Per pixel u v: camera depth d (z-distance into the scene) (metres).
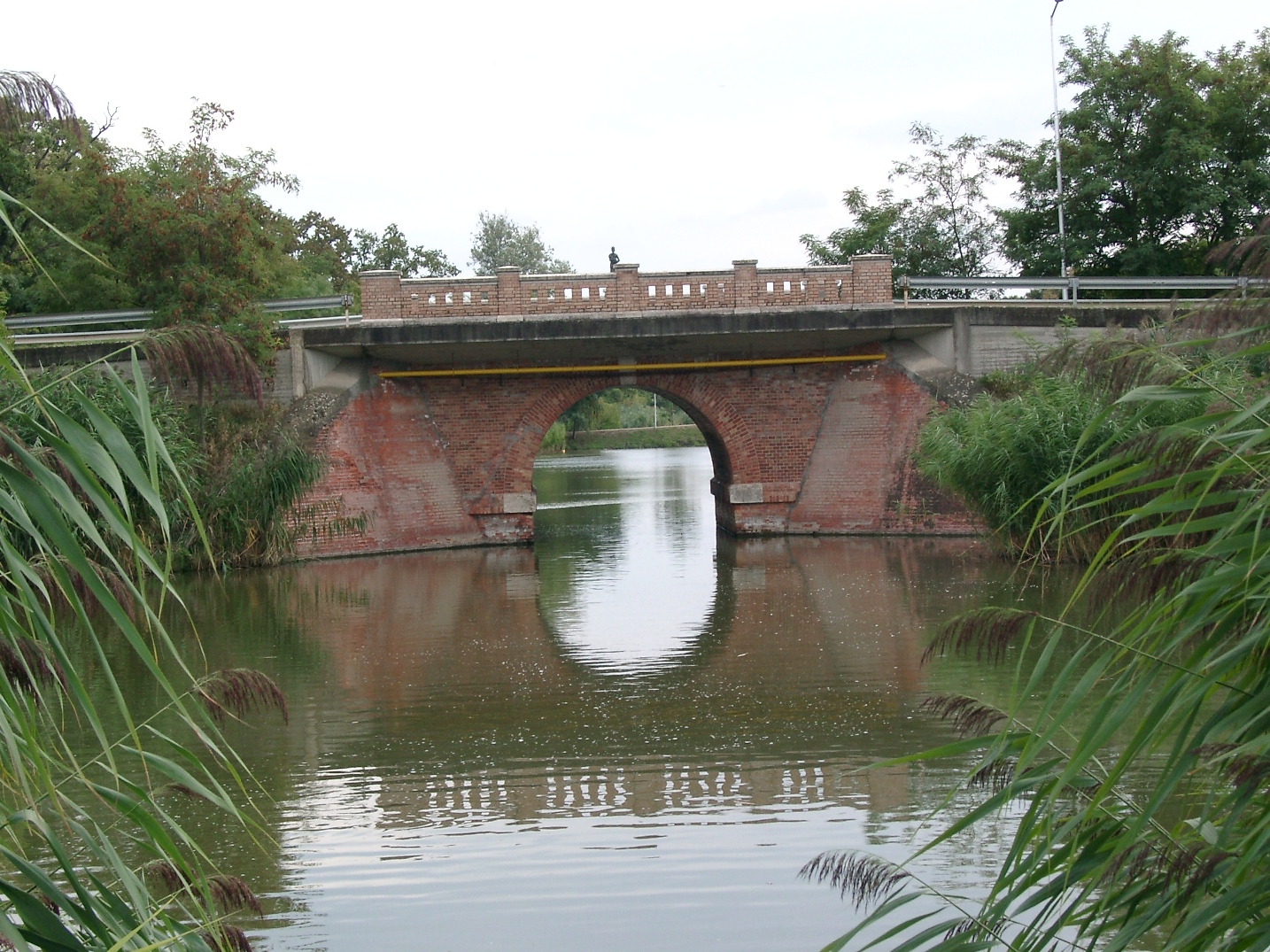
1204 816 4.37
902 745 9.95
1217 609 4.12
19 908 3.89
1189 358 4.81
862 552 22.81
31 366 23.20
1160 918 4.34
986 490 19.55
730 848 7.78
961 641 4.72
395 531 25.45
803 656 13.57
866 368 26.08
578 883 7.27
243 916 6.90
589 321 24.80
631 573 21.39
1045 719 4.45
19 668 4.16
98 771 9.70
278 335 24.98
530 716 11.27
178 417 21.58
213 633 15.84
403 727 11.01
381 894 7.20
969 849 7.59
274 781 9.48
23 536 7.03
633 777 9.36
